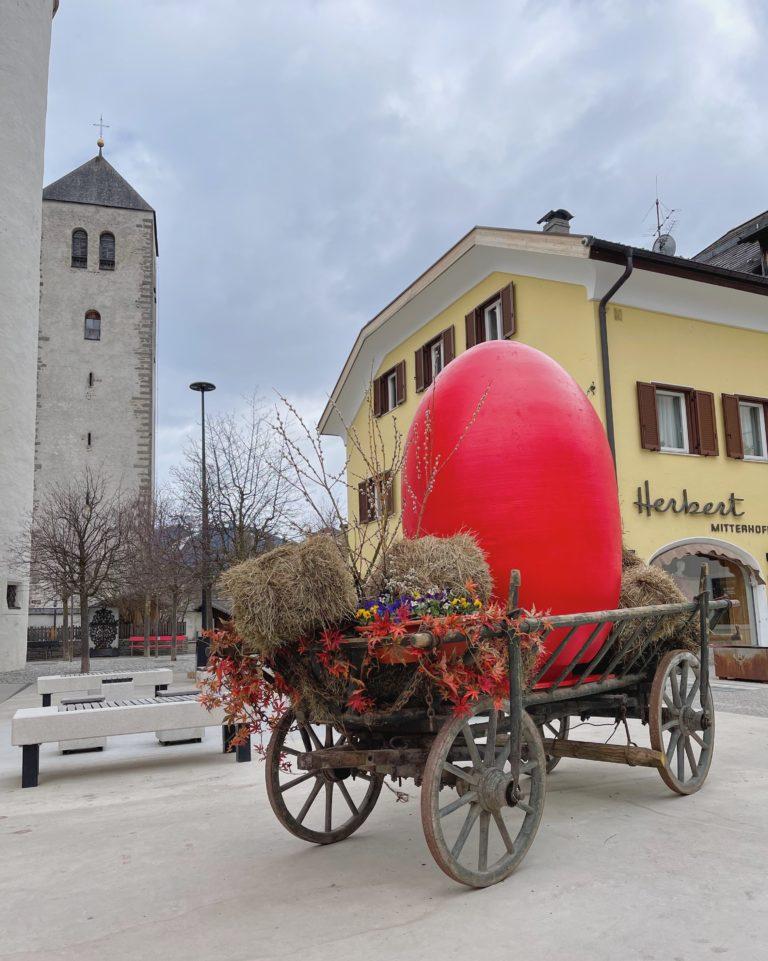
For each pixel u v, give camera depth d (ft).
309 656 12.80
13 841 15.60
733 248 70.08
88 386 162.30
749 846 13.65
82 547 65.36
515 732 12.66
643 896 11.41
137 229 170.81
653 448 46.11
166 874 13.25
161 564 68.95
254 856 14.10
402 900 11.64
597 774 19.95
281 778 21.11
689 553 47.16
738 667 42.57
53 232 165.58
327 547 12.35
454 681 11.80
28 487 89.71
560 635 14.99
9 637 82.07
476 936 10.23
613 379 45.70
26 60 90.74
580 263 45.57
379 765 12.52
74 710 22.39
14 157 87.76
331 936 10.44
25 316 88.79
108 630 127.44
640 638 16.79
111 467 160.56
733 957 9.43
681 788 17.07
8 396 84.64
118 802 18.81
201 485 63.16
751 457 51.19
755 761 21.04
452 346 57.98
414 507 16.70
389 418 67.10
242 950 10.13
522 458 15.56
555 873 12.52
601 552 15.94
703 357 49.62
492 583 14.24
